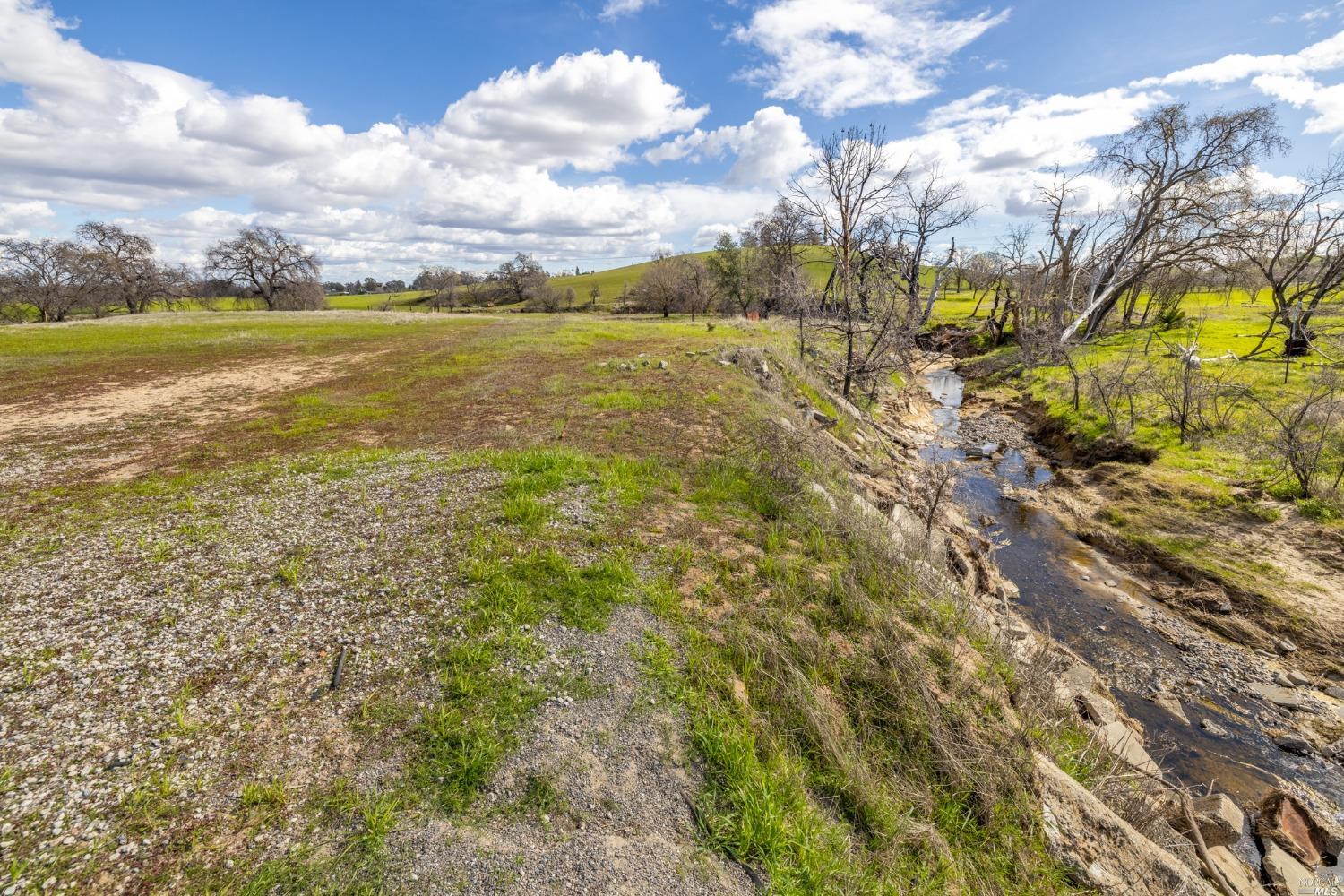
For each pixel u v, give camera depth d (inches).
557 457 424.2
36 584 264.1
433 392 716.7
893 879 167.3
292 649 224.5
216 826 154.8
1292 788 284.8
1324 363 856.9
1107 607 434.9
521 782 174.6
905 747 214.5
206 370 890.1
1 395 694.5
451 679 211.5
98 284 2292.1
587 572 281.3
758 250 2356.1
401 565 283.3
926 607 288.0
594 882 148.1
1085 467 697.0
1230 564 451.8
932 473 560.7
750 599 274.4
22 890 135.0
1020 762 210.7
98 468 428.5
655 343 1112.2
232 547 299.7
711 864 158.6
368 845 151.6
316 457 450.9
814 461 470.9
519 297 3550.7
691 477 412.5
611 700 208.7
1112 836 199.2
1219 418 678.5
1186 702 343.0
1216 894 195.8
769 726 207.2
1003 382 1237.1
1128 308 1569.9
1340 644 368.2
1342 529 453.7
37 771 166.9
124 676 207.0
